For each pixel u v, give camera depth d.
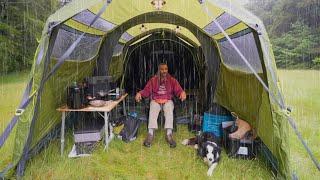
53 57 3.51
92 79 4.20
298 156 3.88
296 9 20.53
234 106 4.71
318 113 6.42
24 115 3.12
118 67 6.12
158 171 3.42
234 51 4.36
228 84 5.00
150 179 3.24
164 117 4.69
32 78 3.09
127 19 4.99
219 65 5.32
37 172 3.29
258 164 3.60
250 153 3.73
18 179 3.13
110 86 4.48
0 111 6.32
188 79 7.06
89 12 3.66
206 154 3.55
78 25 3.88
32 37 15.91
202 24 4.74
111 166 3.54
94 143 3.92
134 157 3.81
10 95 8.58
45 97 3.56
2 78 13.20
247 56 3.86
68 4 3.61
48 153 3.79
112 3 3.90
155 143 4.34
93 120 4.44
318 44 18.92
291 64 19.59
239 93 4.44
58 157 3.72
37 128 3.51
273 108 3.09
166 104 4.42
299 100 8.19
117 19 4.72
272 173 3.30
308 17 19.86
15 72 14.89
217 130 4.38
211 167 3.42
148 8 4.55
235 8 3.52
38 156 3.68
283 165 3.04
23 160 3.20
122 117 4.91
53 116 3.98
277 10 22.36
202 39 5.24
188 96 6.40
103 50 5.24
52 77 3.66
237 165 3.55
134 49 6.92
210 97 5.39
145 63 7.12
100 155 3.81
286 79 14.13
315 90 10.30
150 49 7.11
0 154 3.73
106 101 4.24
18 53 15.12
